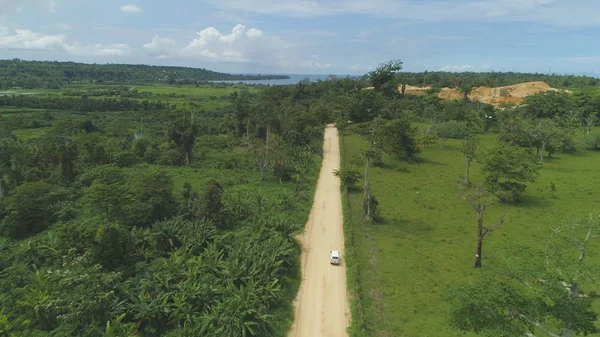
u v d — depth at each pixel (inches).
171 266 1228.5
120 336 950.4
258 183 2454.5
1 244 1509.6
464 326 830.5
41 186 1872.5
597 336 1004.6
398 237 1706.4
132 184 1879.9
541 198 2207.2
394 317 1143.0
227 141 3698.3
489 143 3745.1
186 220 1654.8
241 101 3951.8
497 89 6668.3
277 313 1154.7
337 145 3607.3
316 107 4522.6
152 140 3629.4
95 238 1293.1
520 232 1740.9
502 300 780.6
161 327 1083.3
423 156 3302.2
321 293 1288.1
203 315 1058.7
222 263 1274.6
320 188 2402.8
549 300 717.3
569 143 3417.8
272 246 1395.2
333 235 1728.6
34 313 1069.1
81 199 2033.7
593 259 1336.1
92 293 1061.1
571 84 7465.6
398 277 1363.2
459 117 4503.0
